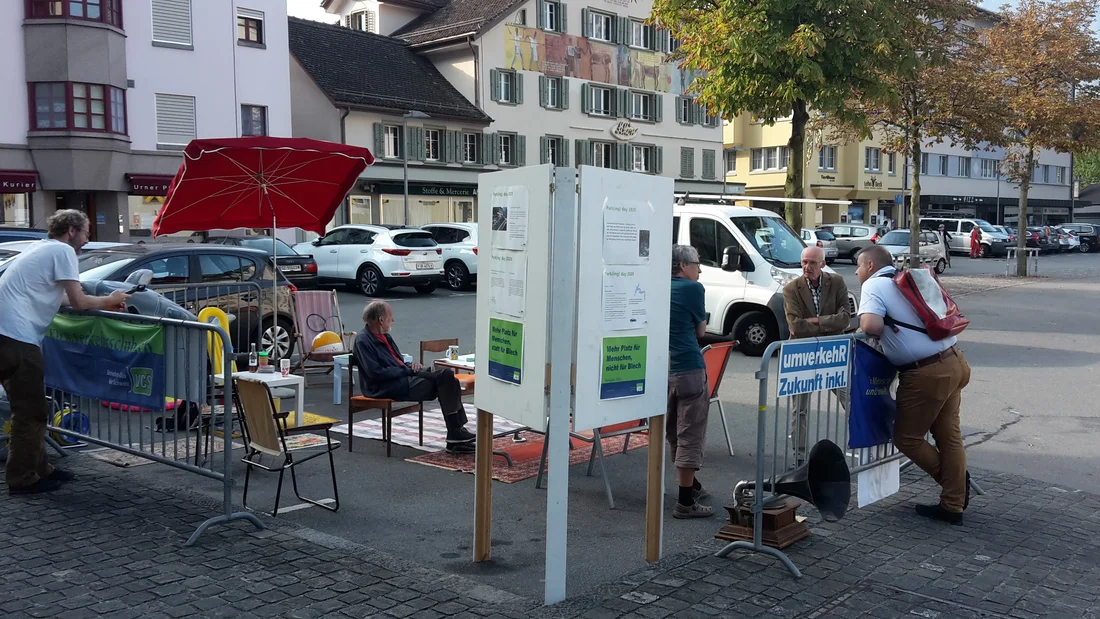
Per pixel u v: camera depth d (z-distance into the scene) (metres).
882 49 15.66
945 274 31.52
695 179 47.84
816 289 7.34
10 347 6.12
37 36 26.44
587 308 4.57
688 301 6.01
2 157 26.25
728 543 5.47
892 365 5.98
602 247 4.61
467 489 6.69
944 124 22.83
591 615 4.42
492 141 39.00
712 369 7.64
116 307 6.49
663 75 45.84
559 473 4.51
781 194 53.47
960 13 19.23
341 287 24.55
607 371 4.70
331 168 9.68
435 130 37.28
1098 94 26.52
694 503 6.06
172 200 9.43
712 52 16.83
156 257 11.43
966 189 65.50
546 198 4.44
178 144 29.81
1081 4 25.52
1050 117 25.34
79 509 5.98
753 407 9.76
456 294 23.20
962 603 4.64
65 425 6.79
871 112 22.53
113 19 27.81
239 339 10.77
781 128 52.81
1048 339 15.02
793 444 6.39
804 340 5.36
